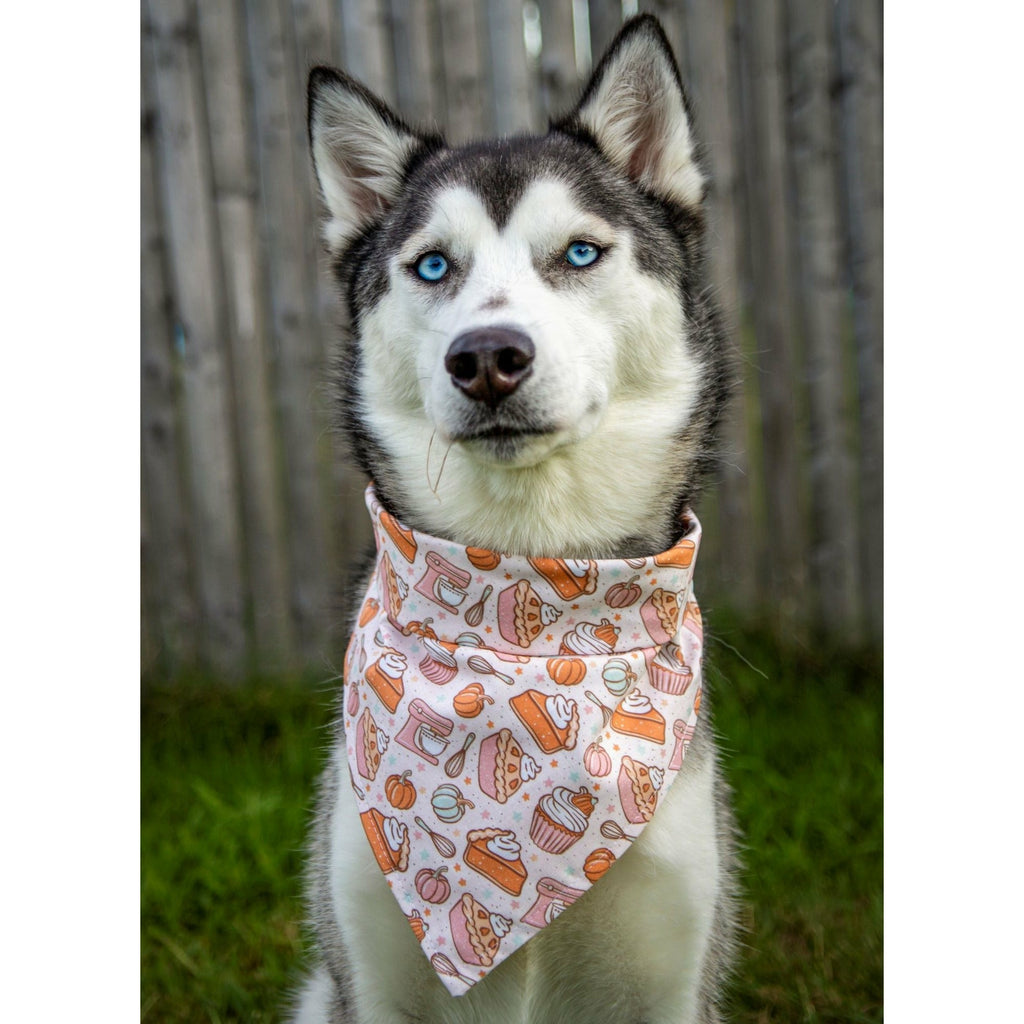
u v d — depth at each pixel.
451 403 0.56
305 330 1.10
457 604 0.60
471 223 0.61
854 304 1.10
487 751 0.58
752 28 1.06
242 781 0.98
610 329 0.61
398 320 0.63
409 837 0.58
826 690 1.07
